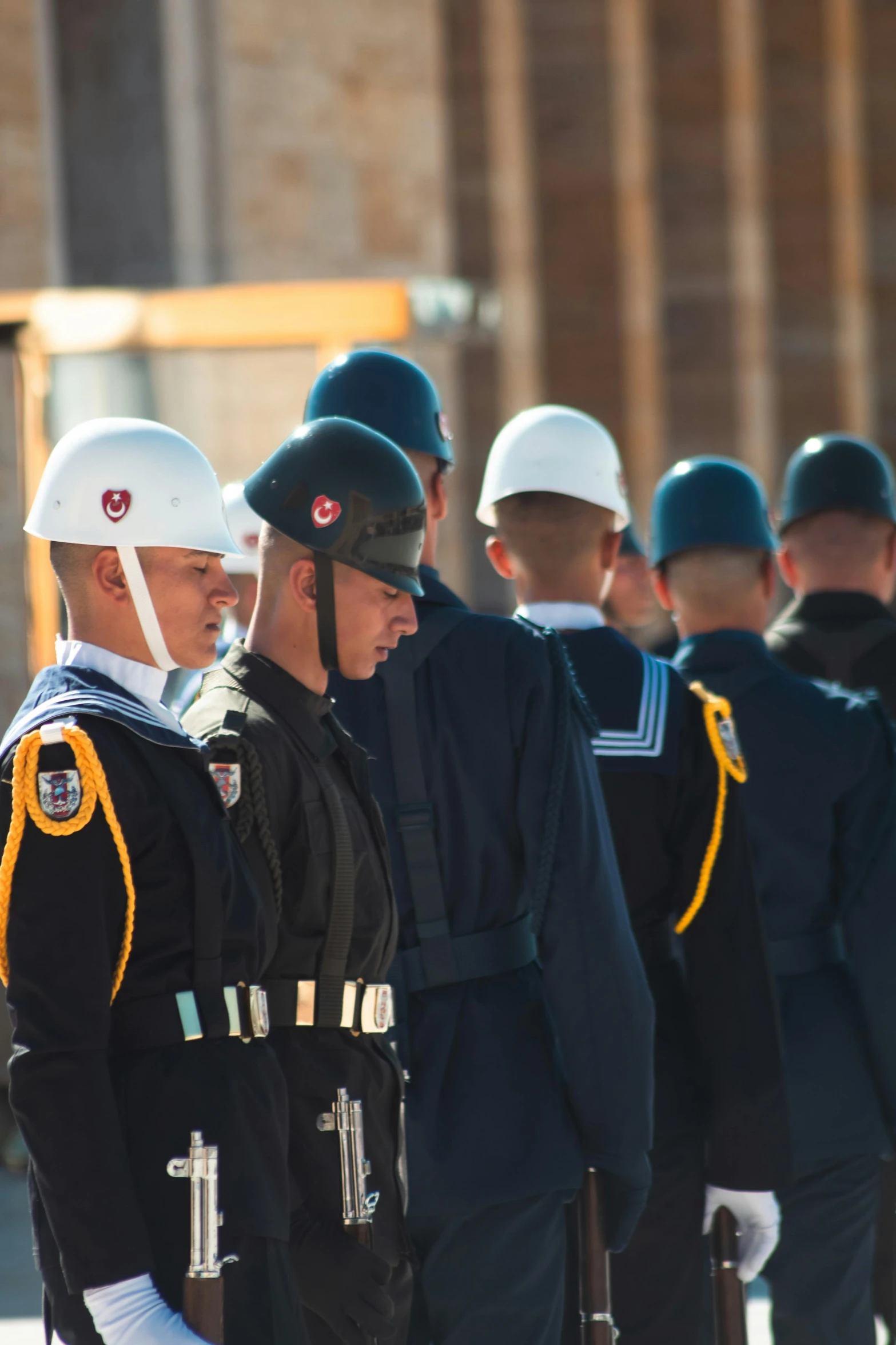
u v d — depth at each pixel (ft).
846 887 40.27
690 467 43.39
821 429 158.30
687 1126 36.04
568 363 153.38
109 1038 24.62
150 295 79.46
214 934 24.94
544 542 37.58
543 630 33.63
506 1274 31.30
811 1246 40.50
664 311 153.38
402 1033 31.68
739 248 152.76
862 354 157.99
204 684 29.22
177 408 79.61
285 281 105.91
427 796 32.40
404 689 32.65
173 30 103.19
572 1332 33.96
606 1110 31.71
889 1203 47.75
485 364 151.53
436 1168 30.83
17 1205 70.59
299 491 28.53
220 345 79.51
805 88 156.25
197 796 25.41
